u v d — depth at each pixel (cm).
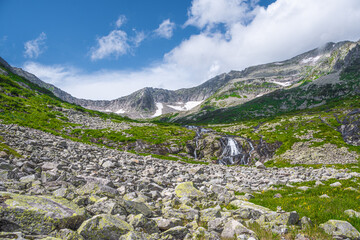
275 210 1269
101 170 1872
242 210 1091
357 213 1051
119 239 638
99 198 965
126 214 863
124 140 7612
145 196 1212
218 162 8088
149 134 9069
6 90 9219
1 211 570
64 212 673
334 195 1532
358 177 2281
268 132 11669
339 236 848
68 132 7038
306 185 2145
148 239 684
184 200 1272
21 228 569
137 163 2881
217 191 1725
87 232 621
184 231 792
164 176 2212
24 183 973
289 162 7369
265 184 2355
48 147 2319
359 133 9000
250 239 768
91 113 11994
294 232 900
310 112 18512
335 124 10938
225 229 872
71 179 1208
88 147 3275
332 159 7031
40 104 9244
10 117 6056
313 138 9100
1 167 1123
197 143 9088
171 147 8181
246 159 8519
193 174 2742
